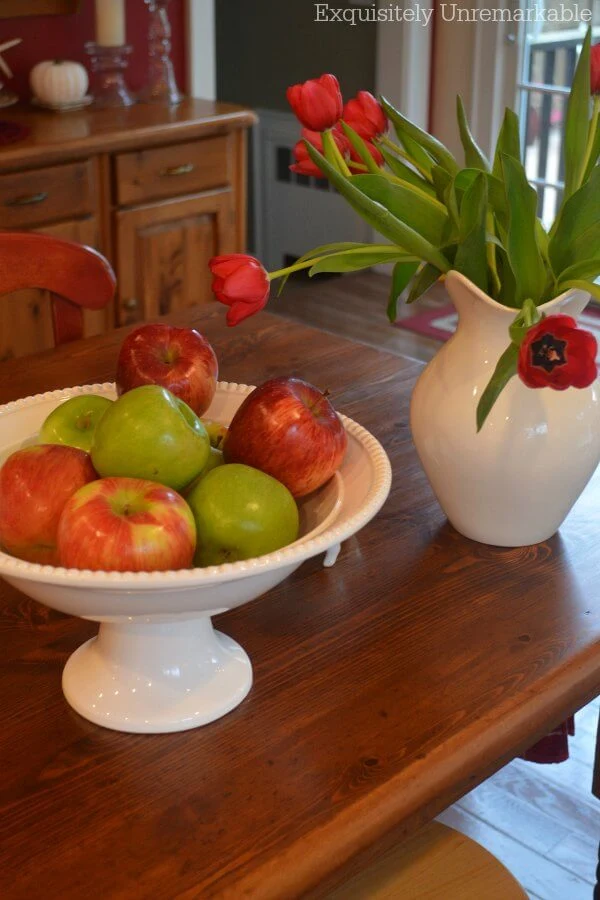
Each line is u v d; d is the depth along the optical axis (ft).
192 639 2.71
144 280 9.83
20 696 2.76
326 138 3.22
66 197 8.98
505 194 3.06
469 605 3.15
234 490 2.58
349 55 14.23
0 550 2.64
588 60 3.15
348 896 3.15
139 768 2.53
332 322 13.34
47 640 2.98
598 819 5.88
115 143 9.08
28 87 10.46
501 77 13.19
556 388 2.39
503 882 3.22
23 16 10.18
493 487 3.26
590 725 6.47
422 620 3.08
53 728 2.65
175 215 9.81
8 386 4.44
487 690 2.80
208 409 3.48
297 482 2.84
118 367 3.26
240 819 2.39
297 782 2.49
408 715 2.71
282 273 2.97
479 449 3.19
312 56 14.64
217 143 9.89
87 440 2.90
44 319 9.24
